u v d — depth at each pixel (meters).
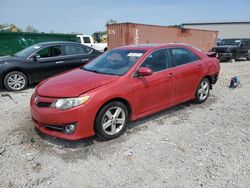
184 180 3.06
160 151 3.75
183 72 5.22
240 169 3.28
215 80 6.43
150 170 3.27
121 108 4.16
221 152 3.72
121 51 5.11
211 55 6.73
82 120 3.71
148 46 5.04
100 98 3.81
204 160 3.50
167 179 3.08
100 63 5.01
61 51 8.38
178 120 5.00
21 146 3.92
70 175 3.18
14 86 7.68
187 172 3.22
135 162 3.46
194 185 2.96
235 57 19.12
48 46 8.18
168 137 4.23
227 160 3.50
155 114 5.31
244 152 3.72
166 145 3.94
